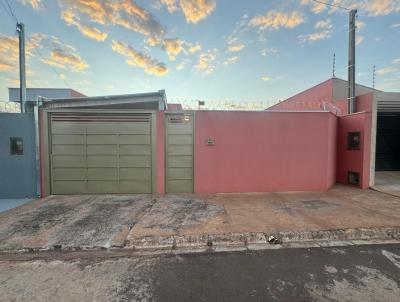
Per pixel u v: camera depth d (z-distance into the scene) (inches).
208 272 110.1
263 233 148.3
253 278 104.6
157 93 265.9
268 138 261.0
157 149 253.4
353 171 290.4
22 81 287.3
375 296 90.5
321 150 266.8
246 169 260.1
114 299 90.2
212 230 153.1
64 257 125.3
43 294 93.2
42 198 240.4
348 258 123.0
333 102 384.5
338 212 188.7
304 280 102.6
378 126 454.3
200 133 255.0
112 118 252.2
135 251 133.0
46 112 245.6
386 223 163.0
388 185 285.3
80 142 251.3
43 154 246.8
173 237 143.0
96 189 253.8
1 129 241.6
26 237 144.7
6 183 243.8
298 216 179.3
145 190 255.9
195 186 256.8
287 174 264.2
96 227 160.1
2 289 96.7
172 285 99.7
